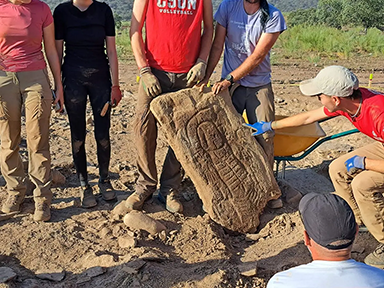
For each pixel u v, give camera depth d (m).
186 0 4.47
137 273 3.96
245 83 5.00
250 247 4.68
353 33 21.45
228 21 4.92
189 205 5.27
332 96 3.75
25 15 4.29
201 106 4.73
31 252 4.27
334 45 17.77
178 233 4.68
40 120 4.48
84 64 4.66
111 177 5.91
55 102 4.63
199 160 4.72
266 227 4.93
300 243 4.51
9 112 4.47
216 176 4.77
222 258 4.30
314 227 2.21
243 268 4.10
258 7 4.77
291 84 11.36
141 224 4.59
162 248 4.46
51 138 7.20
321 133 5.23
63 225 4.67
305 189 5.77
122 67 13.73
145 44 4.75
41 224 4.66
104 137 4.97
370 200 4.14
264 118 4.99
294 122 4.49
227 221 4.79
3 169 4.75
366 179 4.09
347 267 2.17
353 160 4.05
